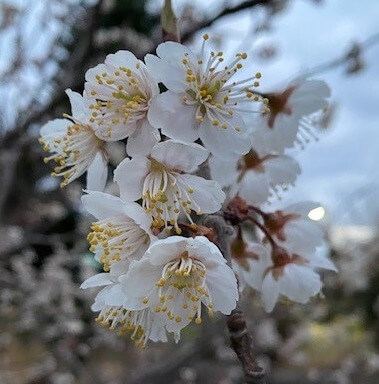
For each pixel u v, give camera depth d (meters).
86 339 0.36
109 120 0.08
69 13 0.24
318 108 0.10
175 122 0.08
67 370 0.33
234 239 0.10
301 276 0.09
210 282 0.07
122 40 0.30
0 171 0.29
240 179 0.10
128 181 0.08
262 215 0.10
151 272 0.07
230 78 0.08
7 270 0.37
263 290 0.09
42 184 0.41
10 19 0.24
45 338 0.34
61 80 0.21
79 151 0.08
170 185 0.08
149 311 0.08
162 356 0.34
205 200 0.08
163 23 0.08
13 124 0.24
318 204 0.10
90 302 0.35
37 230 0.40
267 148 0.10
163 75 0.08
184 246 0.07
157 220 0.07
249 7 0.16
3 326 0.36
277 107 0.10
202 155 0.08
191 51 0.08
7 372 0.33
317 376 0.39
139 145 0.08
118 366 0.36
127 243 0.08
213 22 0.16
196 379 0.33
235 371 0.34
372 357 0.41
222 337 0.31
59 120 0.09
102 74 0.08
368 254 0.47
